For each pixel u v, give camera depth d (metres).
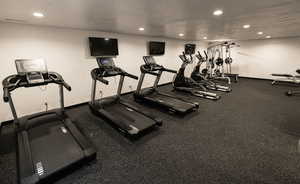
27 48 3.15
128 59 5.07
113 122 2.81
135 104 4.30
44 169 1.67
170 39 6.46
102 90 4.58
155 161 2.07
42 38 3.32
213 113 3.67
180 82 5.61
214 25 3.47
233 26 3.59
